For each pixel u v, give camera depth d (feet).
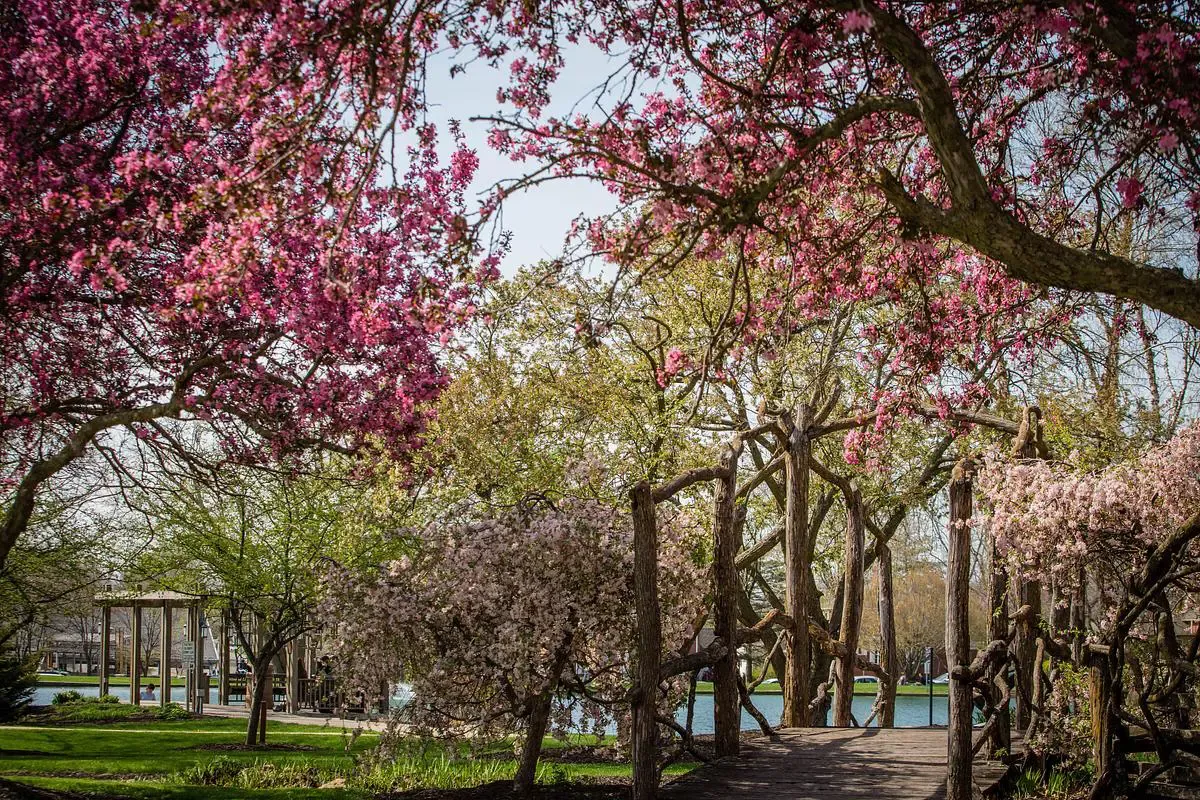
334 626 29.48
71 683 149.28
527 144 22.29
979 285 29.37
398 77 21.08
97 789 30.66
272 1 19.26
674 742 34.40
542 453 49.03
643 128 21.50
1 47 25.79
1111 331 44.52
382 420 26.12
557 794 29.14
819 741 35.73
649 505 26.00
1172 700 30.35
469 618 28.71
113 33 26.94
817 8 20.65
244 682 112.88
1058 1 17.70
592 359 47.88
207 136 26.78
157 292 27.20
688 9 23.08
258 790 32.12
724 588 31.94
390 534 30.89
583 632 29.43
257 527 58.08
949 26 25.27
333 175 20.62
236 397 26.55
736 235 20.48
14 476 32.45
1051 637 30.37
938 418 33.22
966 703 24.16
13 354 28.30
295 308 24.07
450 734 29.76
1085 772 27.68
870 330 31.14
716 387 54.90
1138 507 25.95
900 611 135.44
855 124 23.00
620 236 21.68
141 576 60.59
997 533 28.14
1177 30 18.71
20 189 24.73
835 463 61.93
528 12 21.26
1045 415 48.44
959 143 17.87
